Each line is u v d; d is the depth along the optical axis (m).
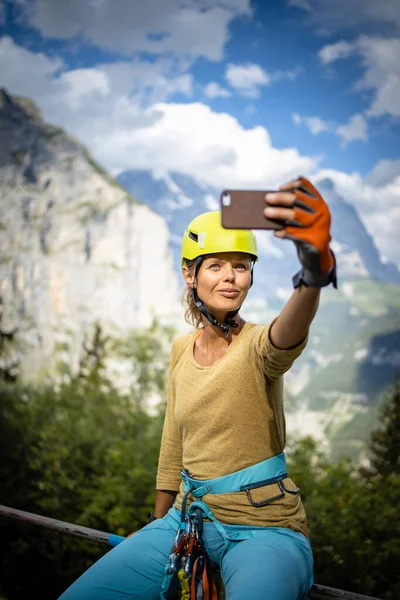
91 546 9.68
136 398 29.73
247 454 2.01
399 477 8.57
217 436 2.03
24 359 155.38
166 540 2.20
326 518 7.82
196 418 2.06
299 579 1.86
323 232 1.52
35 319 178.88
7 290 180.62
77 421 15.05
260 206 1.56
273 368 1.87
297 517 2.02
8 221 195.75
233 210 1.56
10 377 25.33
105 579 2.12
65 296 190.50
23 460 12.28
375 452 17.22
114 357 31.78
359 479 9.56
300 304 1.65
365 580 7.21
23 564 10.19
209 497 2.04
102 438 13.62
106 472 11.03
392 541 7.27
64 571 10.12
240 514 2.00
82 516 9.36
